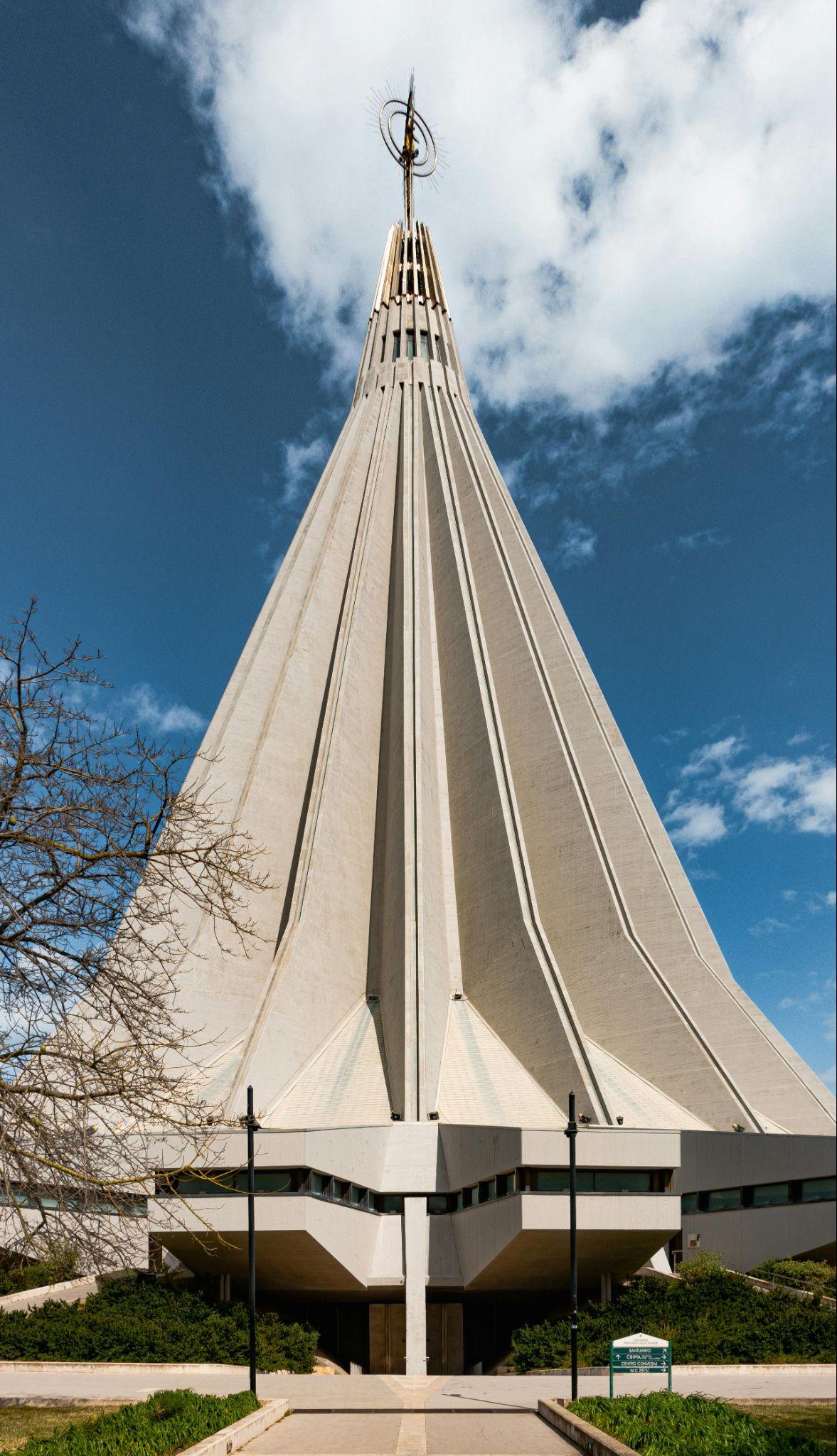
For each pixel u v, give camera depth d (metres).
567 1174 23.09
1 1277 26.78
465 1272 25.77
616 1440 11.65
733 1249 29.66
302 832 42.91
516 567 49.41
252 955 38.59
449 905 40.88
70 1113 15.89
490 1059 34.28
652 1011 36.38
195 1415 12.38
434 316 61.38
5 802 12.36
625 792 42.25
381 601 49.81
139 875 13.50
